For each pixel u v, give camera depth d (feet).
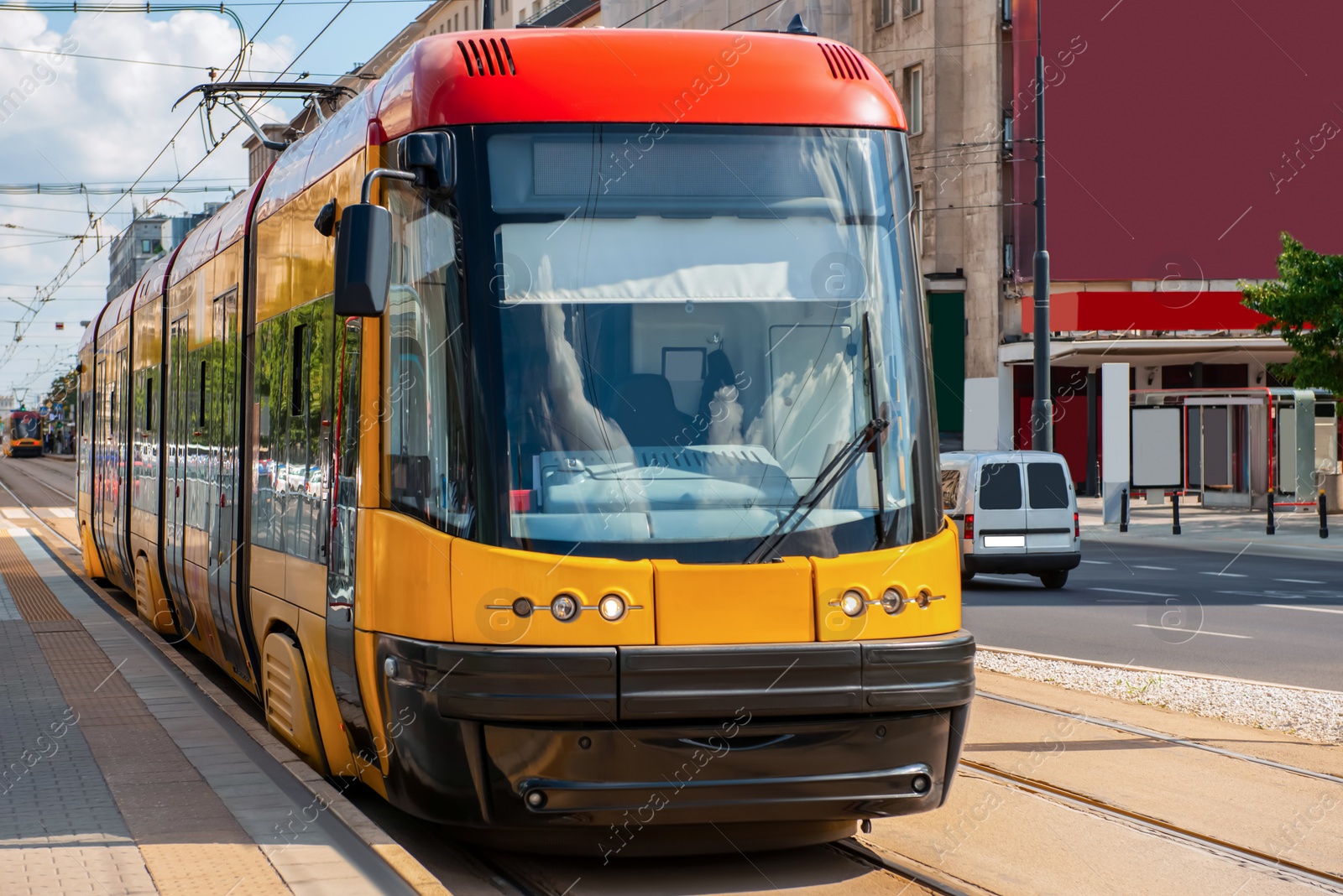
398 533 21.11
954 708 21.11
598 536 20.15
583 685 19.43
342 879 19.15
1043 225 96.37
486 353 20.65
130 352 53.57
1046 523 67.72
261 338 29.99
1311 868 21.62
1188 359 135.85
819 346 21.74
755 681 19.75
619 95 21.88
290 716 26.63
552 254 21.16
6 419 444.55
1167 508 127.75
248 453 30.68
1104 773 27.58
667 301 21.30
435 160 21.18
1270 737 30.81
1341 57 135.23
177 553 40.11
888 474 21.56
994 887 20.75
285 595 26.73
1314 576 73.20
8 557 85.61
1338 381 99.55
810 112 22.57
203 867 19.77
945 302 144.66
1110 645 46.70
